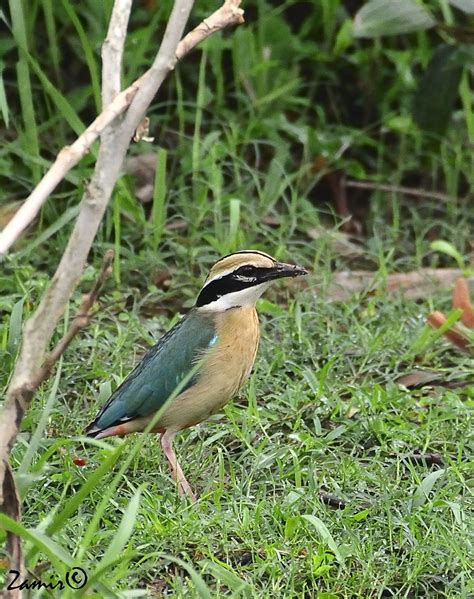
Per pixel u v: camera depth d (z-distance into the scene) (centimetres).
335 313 1321
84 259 768
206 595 758
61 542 854
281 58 1653
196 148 1456
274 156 1570
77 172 1423
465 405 1122
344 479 1007
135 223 1442
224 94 1648
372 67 1684
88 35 1597
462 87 1562
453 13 1650
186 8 796
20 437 1010
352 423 1098
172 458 1015
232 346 1021
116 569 835
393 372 1241
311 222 1496
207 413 1033
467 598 863
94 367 1177
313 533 926
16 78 1617
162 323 1304
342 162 1602
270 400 1159
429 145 1612
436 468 1047
